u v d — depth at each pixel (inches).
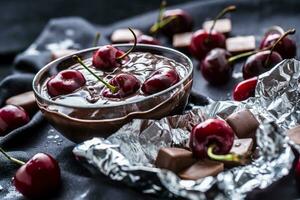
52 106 14.7
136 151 14.1
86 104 14.7
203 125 13.9
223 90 18.3
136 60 16.3
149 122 14.3
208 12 23.4
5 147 16.3
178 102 15.1
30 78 19.5
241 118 14.7
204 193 12.6
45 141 16.5
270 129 13.0
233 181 12.9
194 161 13.9
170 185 12.6
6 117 17.0
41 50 22.4
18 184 14.2
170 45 22.1
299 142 14.1
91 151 13.3
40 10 31.0
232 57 18.6
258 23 22.4
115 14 30.2
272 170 13.0
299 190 13.5
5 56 28.2
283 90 15.5
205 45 20.0
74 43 22.5
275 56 17.6
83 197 13.8
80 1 31.4
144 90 14.9
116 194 13.6
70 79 15.3
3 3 31.7
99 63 16.0
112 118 14.4
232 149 13.9
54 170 14.3
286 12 22.6
